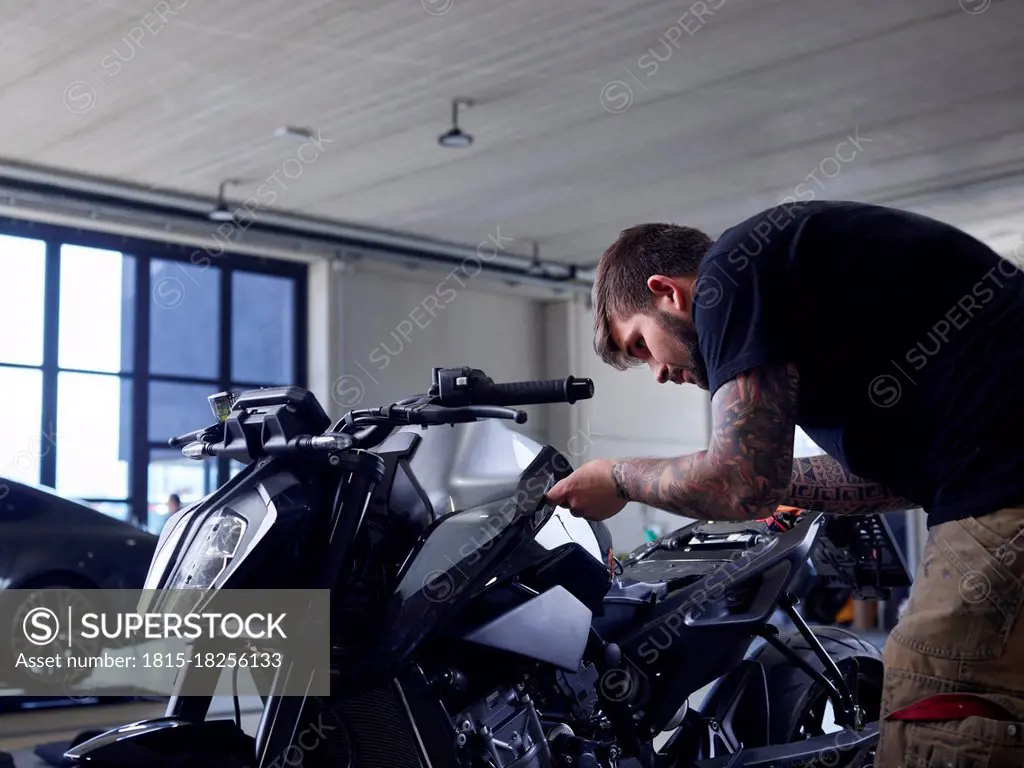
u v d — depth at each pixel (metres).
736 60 6.43
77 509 4.66
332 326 10.43
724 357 1.24
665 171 8.68
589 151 8.12
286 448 1.44
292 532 1.43
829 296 1.22
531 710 1.63
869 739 2.18
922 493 1.26
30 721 4.39
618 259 1.43
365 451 1.51
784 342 1.22
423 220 10.03
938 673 1.17
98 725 4.29
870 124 7.64
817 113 7.39
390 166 8.38
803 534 2.25
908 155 8.38
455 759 1.50
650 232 1.42
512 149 8.03
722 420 1.23
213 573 1.38
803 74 6.69
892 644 1.23
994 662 1.14
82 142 7.68
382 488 1.57
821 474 1.59
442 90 6.82
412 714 1.50
